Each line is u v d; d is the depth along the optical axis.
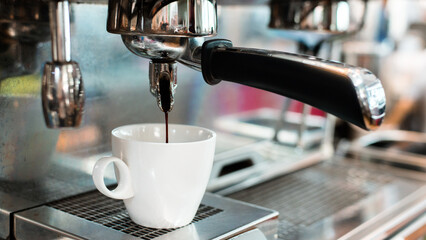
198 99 0.77
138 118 0.69
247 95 0.84
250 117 0.85
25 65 0.58
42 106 0.57
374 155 0.93
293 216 0.68
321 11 0.75
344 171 0.87
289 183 0.79
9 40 0.57
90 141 0.64
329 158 0.94
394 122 1.18
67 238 0.52
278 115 0.88
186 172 0.51
